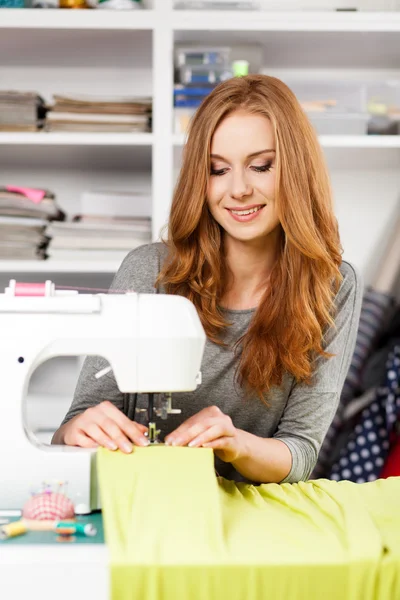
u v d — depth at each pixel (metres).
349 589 1.28
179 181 1.86
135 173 3.84
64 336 1.52
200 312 1.87
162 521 1.35
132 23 3.31
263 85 1.80
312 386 1.88
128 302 1.54
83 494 1.51
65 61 3.69
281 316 1.84
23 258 3.39
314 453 1.85
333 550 1.31
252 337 1.84
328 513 1.46
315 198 1.85
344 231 3.90
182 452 1.52
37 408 3.63
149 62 3.71
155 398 1.63
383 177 3.88
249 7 3.36
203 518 1.37
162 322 1.53
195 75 3.36
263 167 1.77
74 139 3.35
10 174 3.81
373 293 3.62
